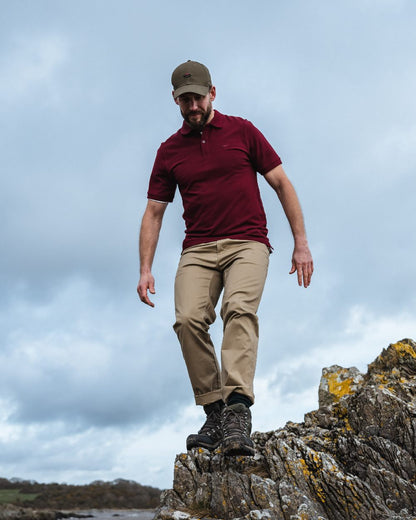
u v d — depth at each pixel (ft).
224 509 11.42
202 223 12.62
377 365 16.60
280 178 12.62
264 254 12.42
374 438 12.55
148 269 13.28
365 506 11.06
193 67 12.08
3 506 65.62
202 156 12.51
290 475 11.61
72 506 70.74
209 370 12.39
